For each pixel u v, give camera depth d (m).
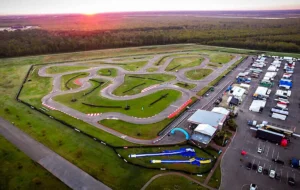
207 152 71.62
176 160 68.38
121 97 114.06
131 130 84.50
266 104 106.25
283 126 87.31
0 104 108.00
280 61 174.00
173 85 130.25
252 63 172.38
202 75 147.50
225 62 177.38
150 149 73.69
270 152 71.69
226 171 63.81
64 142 77.75
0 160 68.25
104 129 85.38
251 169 64.44
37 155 70.94
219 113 90.06
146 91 121.50
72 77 145.75
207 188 57.91
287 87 123.69
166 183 59.62
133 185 59.00
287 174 62.50
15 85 133.88
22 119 93.50
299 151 72.31
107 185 59.12
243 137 79.88
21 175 62.41
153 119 92.25
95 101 109.50
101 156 70.56
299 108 102.19
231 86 126.88
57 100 111.38
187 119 92.12
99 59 193.50
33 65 175.25
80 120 91.88
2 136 81.12
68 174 63.00
